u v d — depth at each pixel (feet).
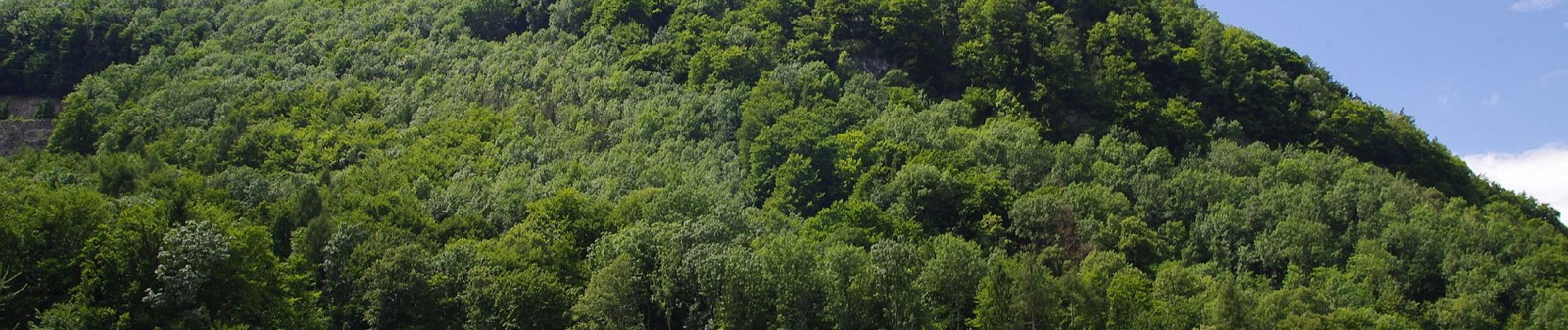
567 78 442.91
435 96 450.71
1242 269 336.70
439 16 516.32
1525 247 343.87
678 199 333.21
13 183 309.83
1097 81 453.99
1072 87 446.60
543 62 461.37
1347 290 313.73
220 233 239.71
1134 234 328.90
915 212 342.64
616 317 267.59
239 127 431.84
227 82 472.85
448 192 361.10
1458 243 340.80
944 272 279.08
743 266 270.05
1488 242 345.51
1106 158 394.93
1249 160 397.39
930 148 378.53
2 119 531.09
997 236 337.31
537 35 496.23
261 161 409.28
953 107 419.95
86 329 217.36
